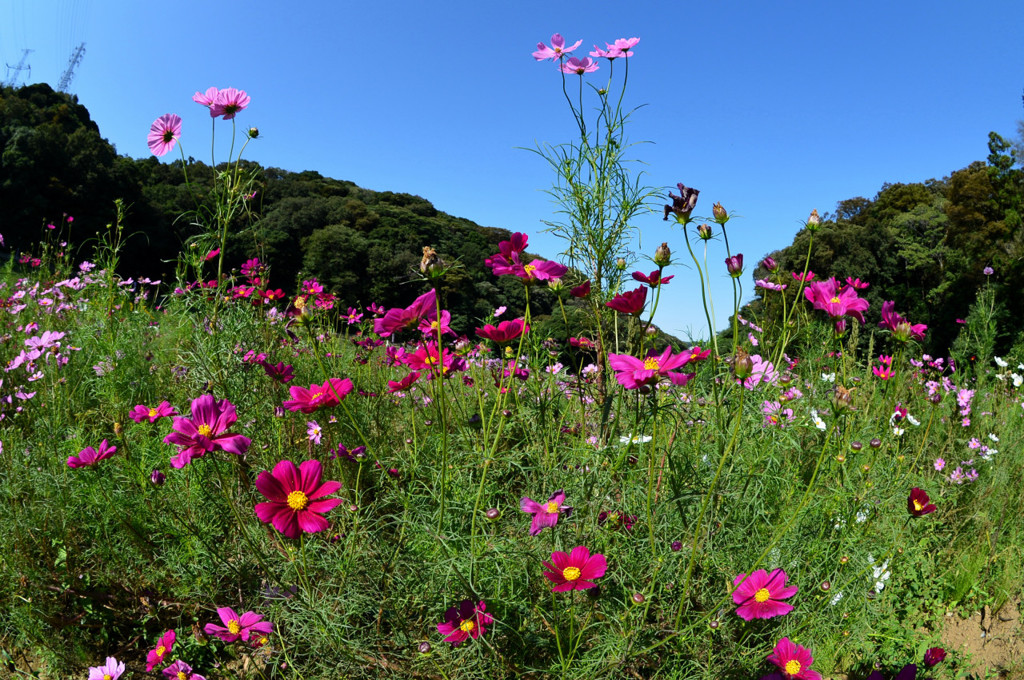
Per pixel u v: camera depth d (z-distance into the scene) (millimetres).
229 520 1870
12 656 1616
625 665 1375
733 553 1725
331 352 3010
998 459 2812
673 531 1687
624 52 2420
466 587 1361
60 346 2732
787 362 2650
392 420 2672
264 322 2385
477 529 1711
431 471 1895
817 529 1956
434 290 1473
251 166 2484
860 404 2785
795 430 2189
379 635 1495
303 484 1250
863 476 2023
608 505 1689
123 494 1796
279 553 1695
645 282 1532
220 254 2268
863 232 21375
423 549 1618
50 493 1797
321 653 1400
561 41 2471
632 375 1327
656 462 1880
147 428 2119
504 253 1769
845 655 1734
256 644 1481
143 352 2711
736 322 1653
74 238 20141
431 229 29344
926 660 1690
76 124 25625
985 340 4625
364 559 1591
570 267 2559
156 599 1729
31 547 1724
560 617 1491
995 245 17734
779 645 1368
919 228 23031
